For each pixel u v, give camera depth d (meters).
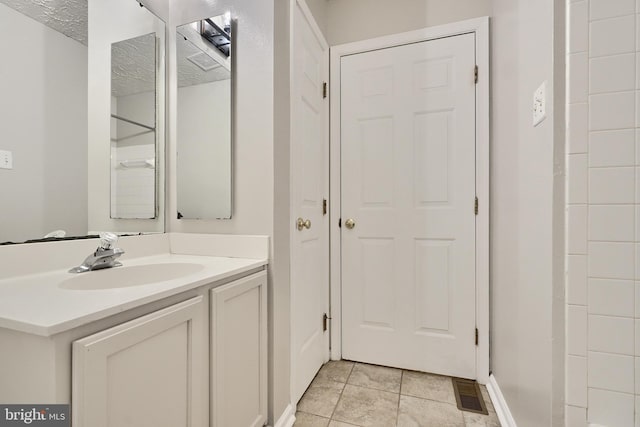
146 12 1.33
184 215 1.38
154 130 1.36
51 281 0.86
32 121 0.96
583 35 0.87
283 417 1.29
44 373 0.54
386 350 1.83
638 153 0.85
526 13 1.11
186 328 0.83
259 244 1.23
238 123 1.28
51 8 1.01
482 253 1.65
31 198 0.95
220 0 1.32
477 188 1.66
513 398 1.26
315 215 1.72
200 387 0.87
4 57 0.89
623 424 0.86
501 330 1.46
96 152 1.15
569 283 0.89
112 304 0.62
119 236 1.19
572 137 0.88
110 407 0.61
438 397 1.53
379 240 1.85
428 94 1.75
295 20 1.42
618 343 0.86
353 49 1.88
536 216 1.03
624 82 0.85
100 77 1.16
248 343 1.09
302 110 1.53
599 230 0.87
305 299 1.58
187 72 1.38
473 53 1.67
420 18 1.77
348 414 1.40
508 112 1.34
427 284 1.76
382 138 1.84
